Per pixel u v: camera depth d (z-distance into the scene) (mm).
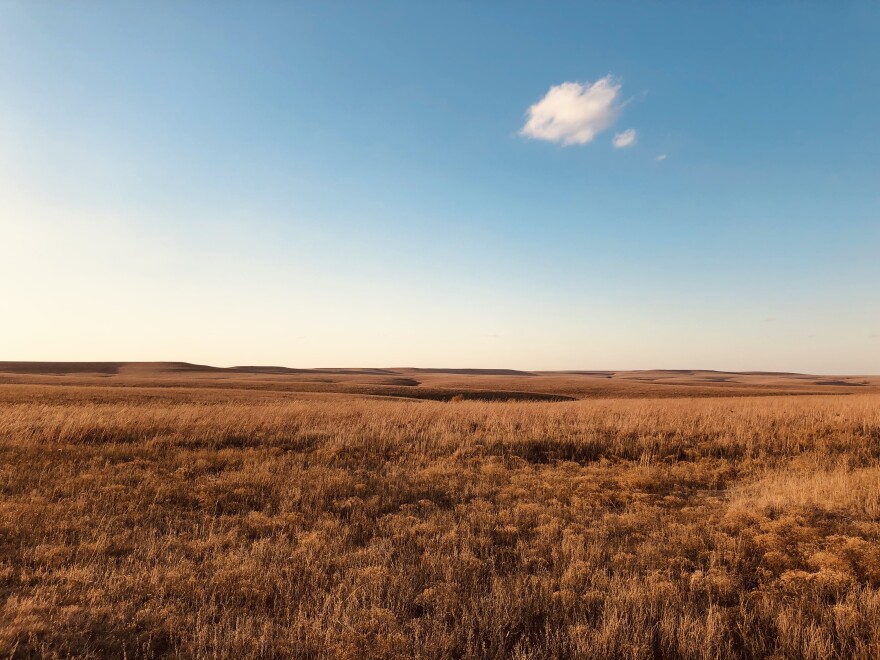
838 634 4480
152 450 12703
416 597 5172
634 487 10102
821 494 9047
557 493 9406
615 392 69500
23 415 16578
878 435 15305
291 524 7516
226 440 14508
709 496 9742
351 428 16484
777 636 4531
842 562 6027
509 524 7672
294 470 10859
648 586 5387
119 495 8672
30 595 5027
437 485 9914
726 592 5387
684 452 13914
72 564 5871
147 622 4641
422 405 26047
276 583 5441
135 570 5738
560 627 4660
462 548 6570
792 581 5621
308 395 47719
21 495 8469
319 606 4977
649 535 7148
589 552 6359
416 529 7355
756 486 10141
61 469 10398
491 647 4254
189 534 7020
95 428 14719
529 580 5590
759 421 17734
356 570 5781
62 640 4242
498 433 15820
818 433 15648
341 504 8555
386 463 12102
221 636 4348
